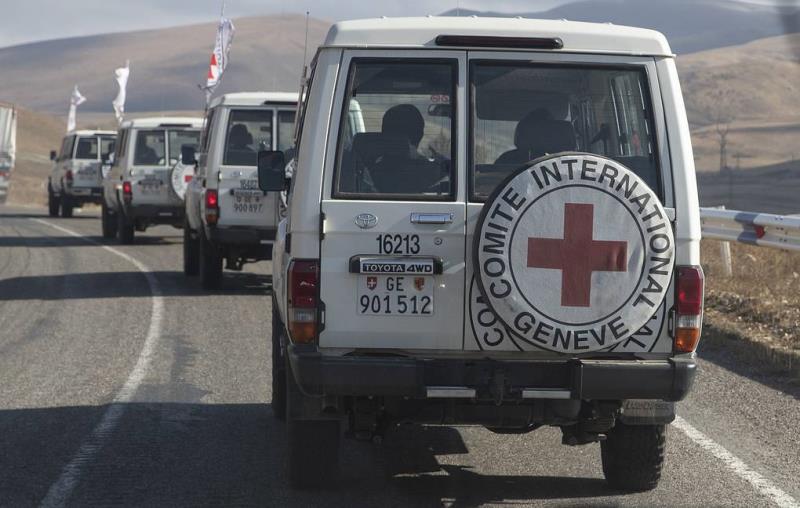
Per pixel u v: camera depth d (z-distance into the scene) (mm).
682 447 7777
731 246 19375
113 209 27250
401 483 6973
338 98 6168
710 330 12203
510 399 6074
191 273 18578
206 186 16062
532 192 5895
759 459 7480
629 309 5949
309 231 6090
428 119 6211
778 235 14297
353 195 6109
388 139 6184
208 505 6449
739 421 8508
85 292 16516
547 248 5910
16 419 8625
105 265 20578
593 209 5914
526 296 5910
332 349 6109
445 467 7383
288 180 8188
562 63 6242
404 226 6094
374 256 6094
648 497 6652
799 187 83438
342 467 7371
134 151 23812
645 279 5949
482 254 5914
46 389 9750
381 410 6414
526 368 6094
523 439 8180
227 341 12227
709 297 14453
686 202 6129
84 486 6812
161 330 12961
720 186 87000
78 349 11750
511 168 6211
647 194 5930
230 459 7512
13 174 80688
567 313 5926
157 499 6559
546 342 5941
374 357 6070
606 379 5980
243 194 16016
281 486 6871
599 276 5926
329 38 6203
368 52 6203
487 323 6098
